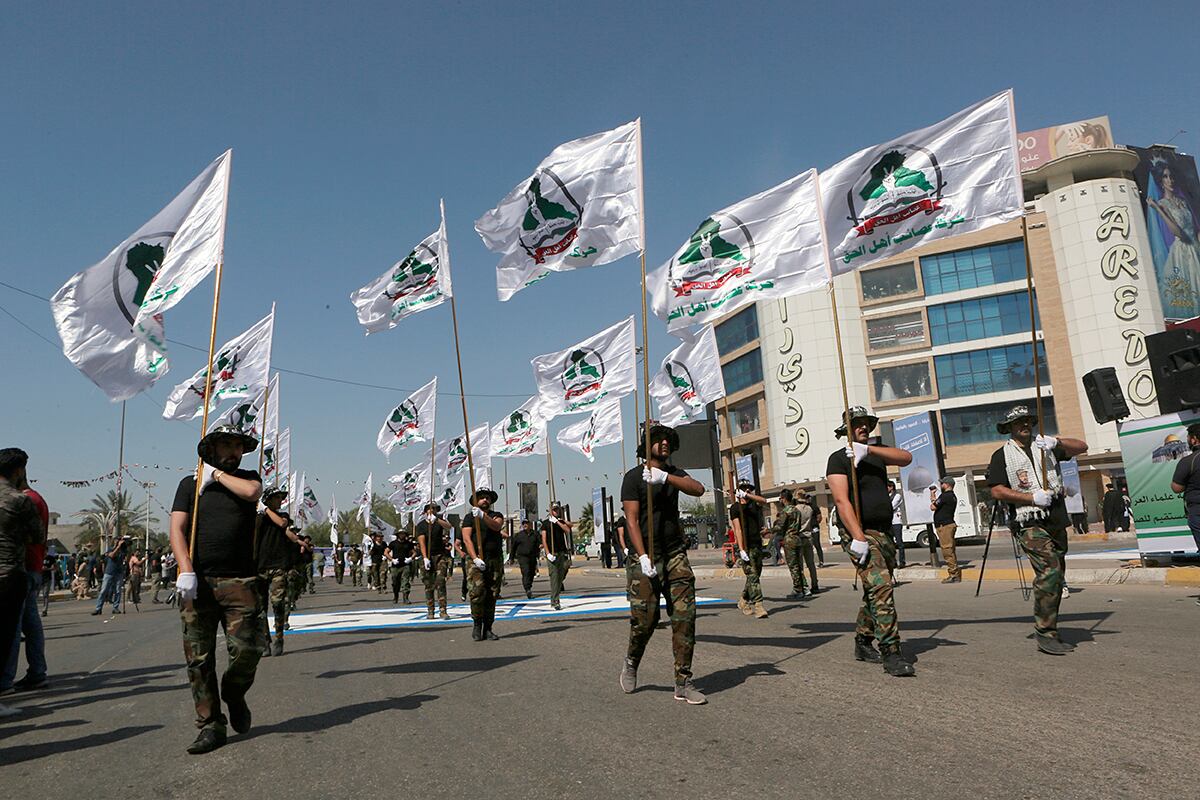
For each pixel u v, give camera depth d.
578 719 5.14
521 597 18.69
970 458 50.16
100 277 6.41
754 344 57.41
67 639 13.53
